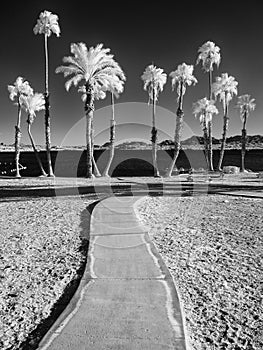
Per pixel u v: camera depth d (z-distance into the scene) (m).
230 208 12.50
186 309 4.29
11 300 4.56
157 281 4.90
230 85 41.69
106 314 3.94
